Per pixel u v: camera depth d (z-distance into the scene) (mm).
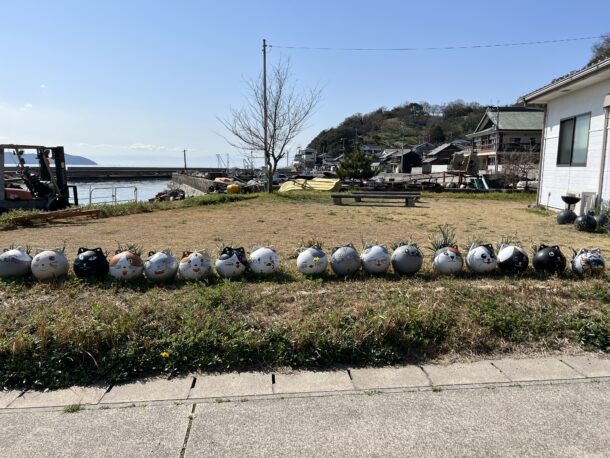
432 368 2965
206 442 2184
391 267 4918
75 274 4477
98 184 49531
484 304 3650
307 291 3977
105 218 10531
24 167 12148
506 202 15852
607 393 2643
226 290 3871
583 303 3768
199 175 46562
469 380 2803
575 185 10812
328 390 2684
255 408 2486
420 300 3707
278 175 38719
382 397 2598
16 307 3607
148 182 61250
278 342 3074
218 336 3064
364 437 2219
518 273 4664
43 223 9492
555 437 2225
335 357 3041
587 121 10258
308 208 13297
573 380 2799
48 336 2977
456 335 3252
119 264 4348
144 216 11008
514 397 2594
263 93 19234
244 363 2984
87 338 2945
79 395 2652
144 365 2896
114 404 2547
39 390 2727
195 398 2600
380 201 15977
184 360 2939
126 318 3186
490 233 8102
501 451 2119
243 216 11031
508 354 3164
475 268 4688
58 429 2307
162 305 3557
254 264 4609
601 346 3229
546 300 3799
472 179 25531
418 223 9680
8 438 2232
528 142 36969
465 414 2420
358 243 7074
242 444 2168
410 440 2197
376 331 3154
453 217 10938
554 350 3213
